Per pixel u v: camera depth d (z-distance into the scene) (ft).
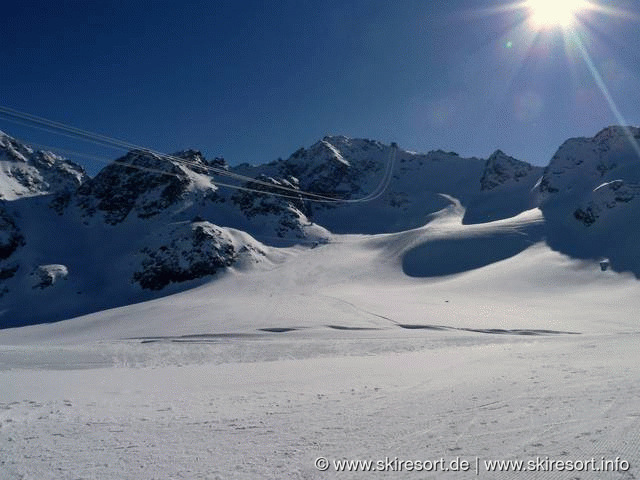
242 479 27.66
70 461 32.94
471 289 307.17
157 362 127.34
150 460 32.19
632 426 30.58
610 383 43.93
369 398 47.70
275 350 139.13
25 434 40.42
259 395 54.34
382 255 453.58
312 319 220.02
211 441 35.60
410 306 251.19
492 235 443.73
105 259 520.83
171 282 443.73
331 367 78.43
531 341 125.39
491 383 49.67
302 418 40.73
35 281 458.09
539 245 407.44
